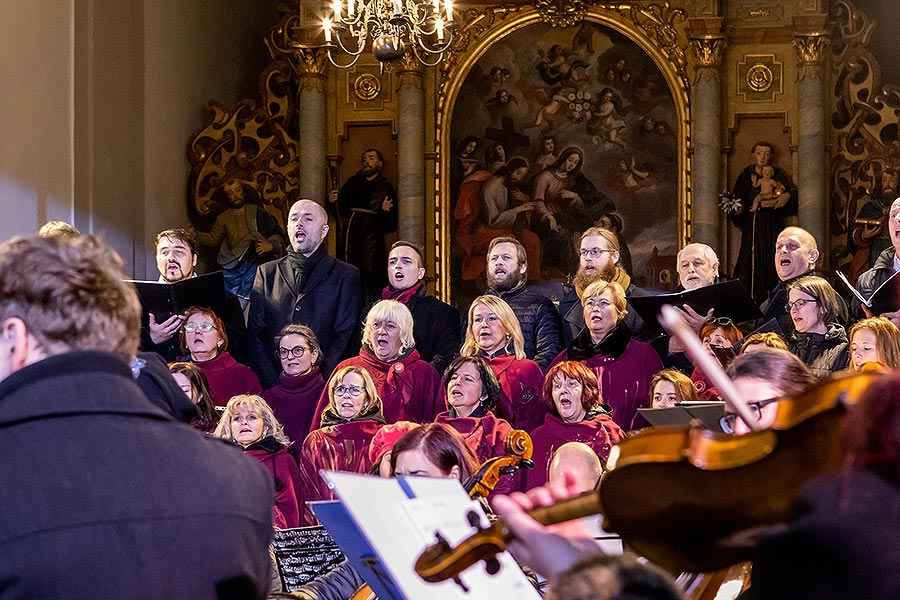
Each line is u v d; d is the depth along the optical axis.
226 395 8.08
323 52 14.12
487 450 6.88
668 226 13.77
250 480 2.29
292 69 14.29
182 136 13.62
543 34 14.16
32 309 2.12
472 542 2.09
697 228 13.60
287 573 3.90
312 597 3.21
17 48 9.87
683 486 1.92
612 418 7.44
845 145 13.73
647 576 1.74
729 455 1.90
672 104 13.89
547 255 13.91
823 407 1.89
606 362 7.91
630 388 7.78
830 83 13.81
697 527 1.94
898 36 14.74
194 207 13.79
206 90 14.21
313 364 8.09
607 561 1.76
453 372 7.09
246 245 13.80
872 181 13.60
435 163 14.07
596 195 13.93
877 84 13.75
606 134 13.98
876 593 1.60
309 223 9.39
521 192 14.01
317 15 14.13
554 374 6.95
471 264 13.95
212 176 13.90
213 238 13.82
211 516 2.13
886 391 1.69
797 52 13.70
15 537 1.97
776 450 1.89
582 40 14.12
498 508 1.95
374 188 14.11
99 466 2.06
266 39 14.38
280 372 9.21
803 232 8.92
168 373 2.94
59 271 2.15
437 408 7.70
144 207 12.62
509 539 2.05
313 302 9.26
